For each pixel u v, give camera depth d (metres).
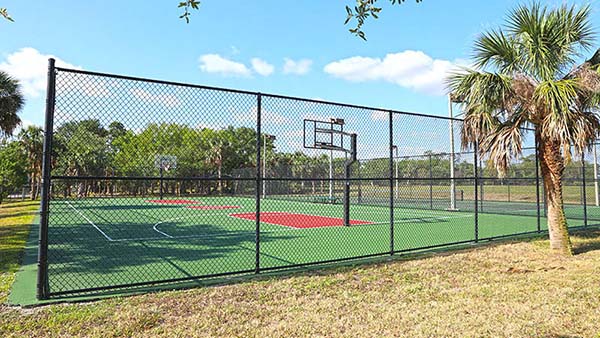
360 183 21.19
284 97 6.28
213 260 7.18
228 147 14.06
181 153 12.35
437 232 11.25
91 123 5.74
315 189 24.78
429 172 19.12
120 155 7.73
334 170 22.53
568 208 19.00
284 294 4.89
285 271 6.16
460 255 7.38
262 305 4.47
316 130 14.61
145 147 7.84
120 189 19.41
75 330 3.66
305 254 7.85
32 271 6.04
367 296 4.82
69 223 13.99
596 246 8.39
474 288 5.16
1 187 19.05
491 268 6.36
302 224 13.39
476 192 8.95
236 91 5.91
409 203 21.66
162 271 6.24
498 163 7.46
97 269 6.36
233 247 8.66
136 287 5.18
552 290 5.04
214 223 14.00
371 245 8.99
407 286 5.27
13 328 3.69
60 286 5.31
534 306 4.39
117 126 6.28
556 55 7.61
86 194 19.30
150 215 17.45
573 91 6.71
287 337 3.57
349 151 12.64
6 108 19.31
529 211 18.19
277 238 10.09
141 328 3.74
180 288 5.13
